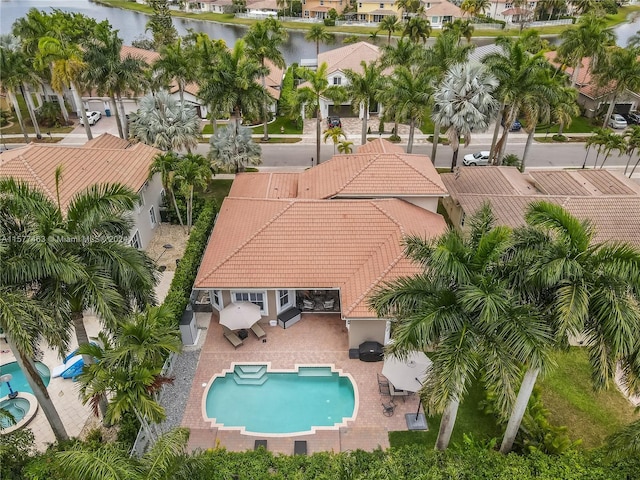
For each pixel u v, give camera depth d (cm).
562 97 4125
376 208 2744
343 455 1742
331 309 2712
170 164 3169
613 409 2138
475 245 1634
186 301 2488
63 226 1658
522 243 1580
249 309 2503
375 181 3072
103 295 1595
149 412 1493
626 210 3116
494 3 11325
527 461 1698
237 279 2462
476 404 2155
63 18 6106
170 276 3025
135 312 1766
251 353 2452
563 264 1405
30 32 5231
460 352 1409
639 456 1669
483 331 1463
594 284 1421
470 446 1794
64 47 4428
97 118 5525
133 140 4297
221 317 2472
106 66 4203
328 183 3164
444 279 1565
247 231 2698
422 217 2895
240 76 3775
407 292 1584
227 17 12119
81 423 2058
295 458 1736
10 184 1633
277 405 2205
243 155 3775
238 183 3497
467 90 3522
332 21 10931
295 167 4534
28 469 1564
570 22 10900
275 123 5594
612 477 1630
